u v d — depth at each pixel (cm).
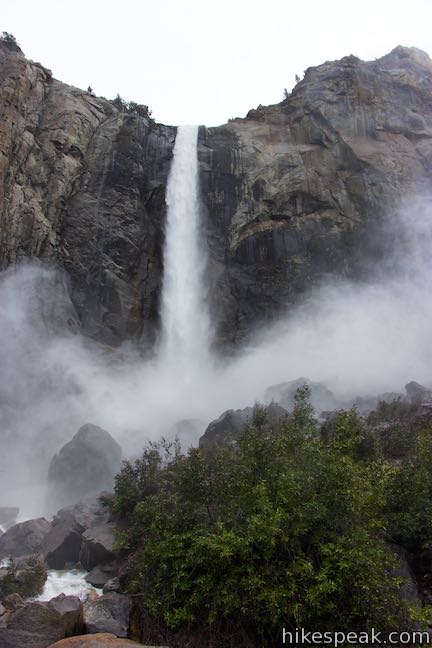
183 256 3562
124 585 831
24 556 1058
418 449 994
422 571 809
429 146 3750
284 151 3831
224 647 649
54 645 617
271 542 652
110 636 640
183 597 700
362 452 1077
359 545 670
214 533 732
